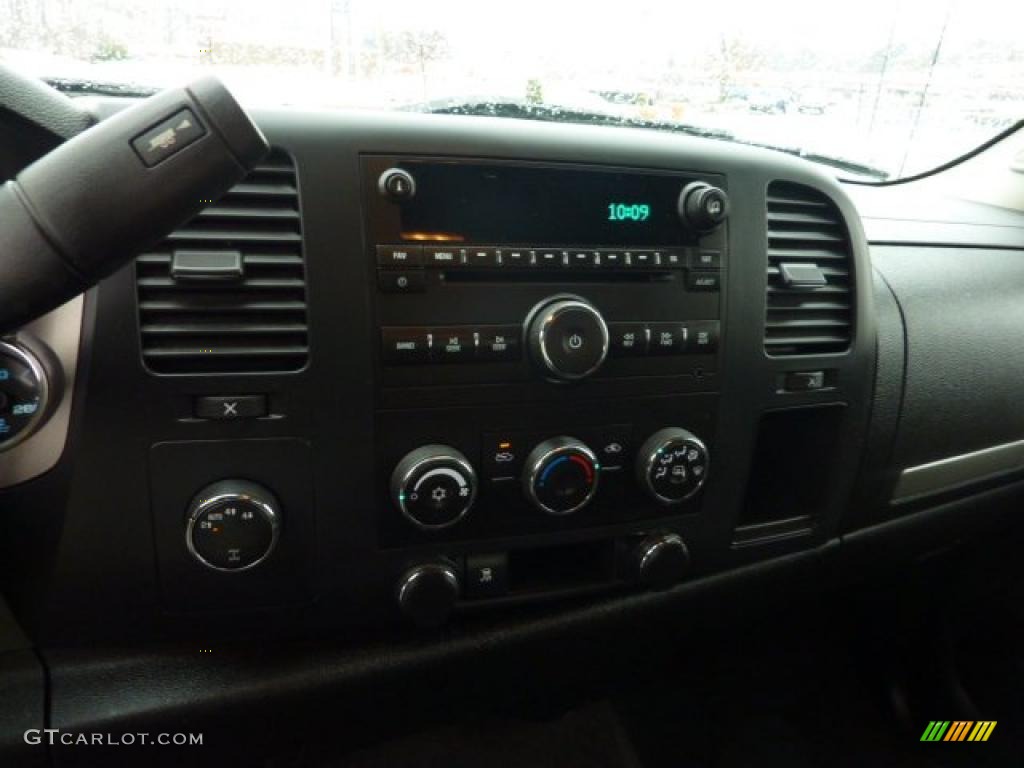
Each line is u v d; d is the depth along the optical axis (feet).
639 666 3.43
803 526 2.98
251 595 2.20
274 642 2.40
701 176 2.38
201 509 2.01
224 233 1.93
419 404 2.15
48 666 2.24
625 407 2.37
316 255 1.99
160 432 1.98
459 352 2.13
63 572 2.07
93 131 1.36
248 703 2.38
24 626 2.18
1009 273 3.83
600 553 2.66
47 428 1.91
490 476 2.27
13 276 1.35
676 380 2.42
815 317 2.71
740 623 3.35
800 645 4.80
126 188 1.34
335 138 1.99
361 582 2.27
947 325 3.41
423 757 3.82
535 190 2.16
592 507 2.46
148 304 1.91
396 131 2.04
